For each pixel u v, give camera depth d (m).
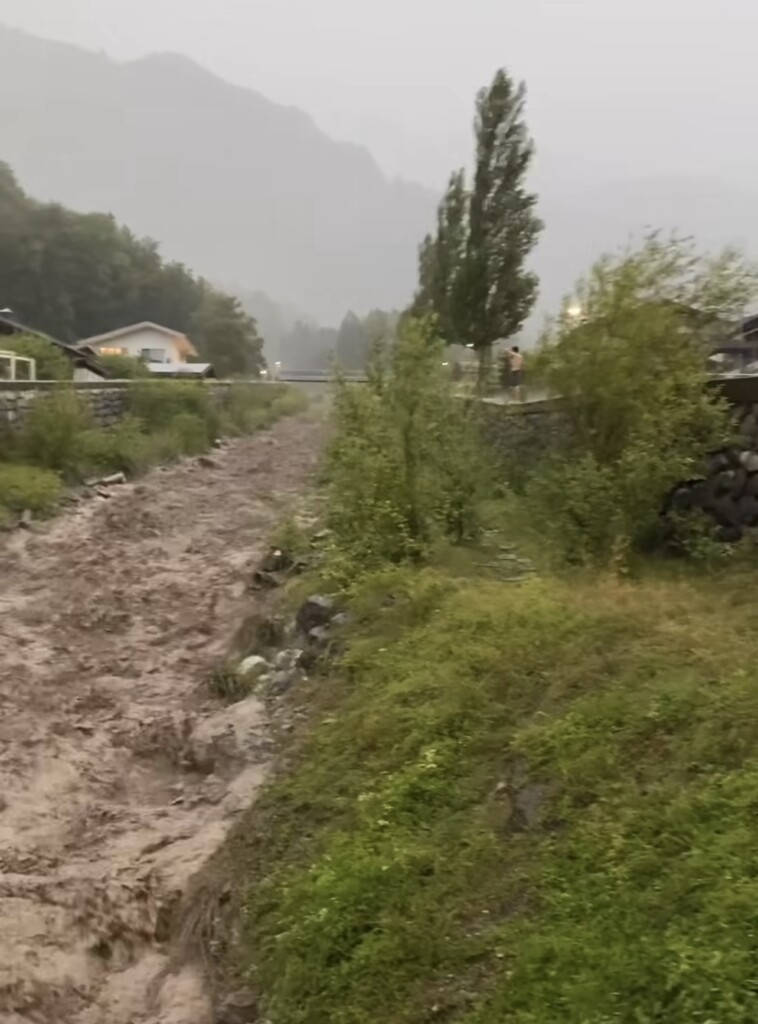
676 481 7.75
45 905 5.09
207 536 14.46
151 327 59.62
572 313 8.61
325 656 6.87
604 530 7.64
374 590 7.39
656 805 3.73
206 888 4.90
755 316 10.30
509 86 18.44
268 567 11.12
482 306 18.39
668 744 4.07
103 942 4.84
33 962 4.68
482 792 4.38
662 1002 2.89
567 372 8.37
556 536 7.77
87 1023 4.34
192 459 22.56
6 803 6.23
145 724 7.35
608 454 8.16
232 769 6.36
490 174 18.36
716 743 3.94
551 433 10.34
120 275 70.19
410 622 6.55
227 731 6.70
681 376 7.77
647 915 3.24
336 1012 3.54
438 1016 3.32
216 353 68.75
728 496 7.79
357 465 8.73
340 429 9.62
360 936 3.81
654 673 4.69
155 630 9.91
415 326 9.19
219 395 33.25
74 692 8.16
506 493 9.62
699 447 7.70
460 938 3.60
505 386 14.75
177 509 16.38
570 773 4.10
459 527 8.62
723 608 5.78
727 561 7.32
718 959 2.91
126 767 6.84
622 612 5.63
